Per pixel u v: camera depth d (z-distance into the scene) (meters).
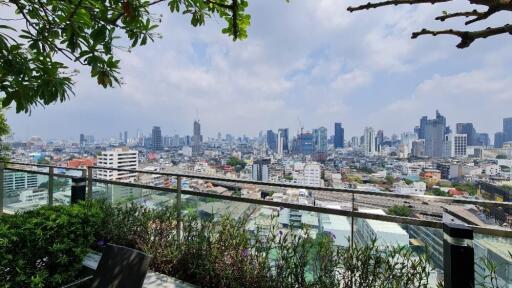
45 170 4.30
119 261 2.10
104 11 1.86
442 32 0.66
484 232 1.83
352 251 2.14
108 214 3.28
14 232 2.12
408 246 2.06
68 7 1.76
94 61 1.88
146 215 3.13
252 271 2.43
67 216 2.50
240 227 2.68
